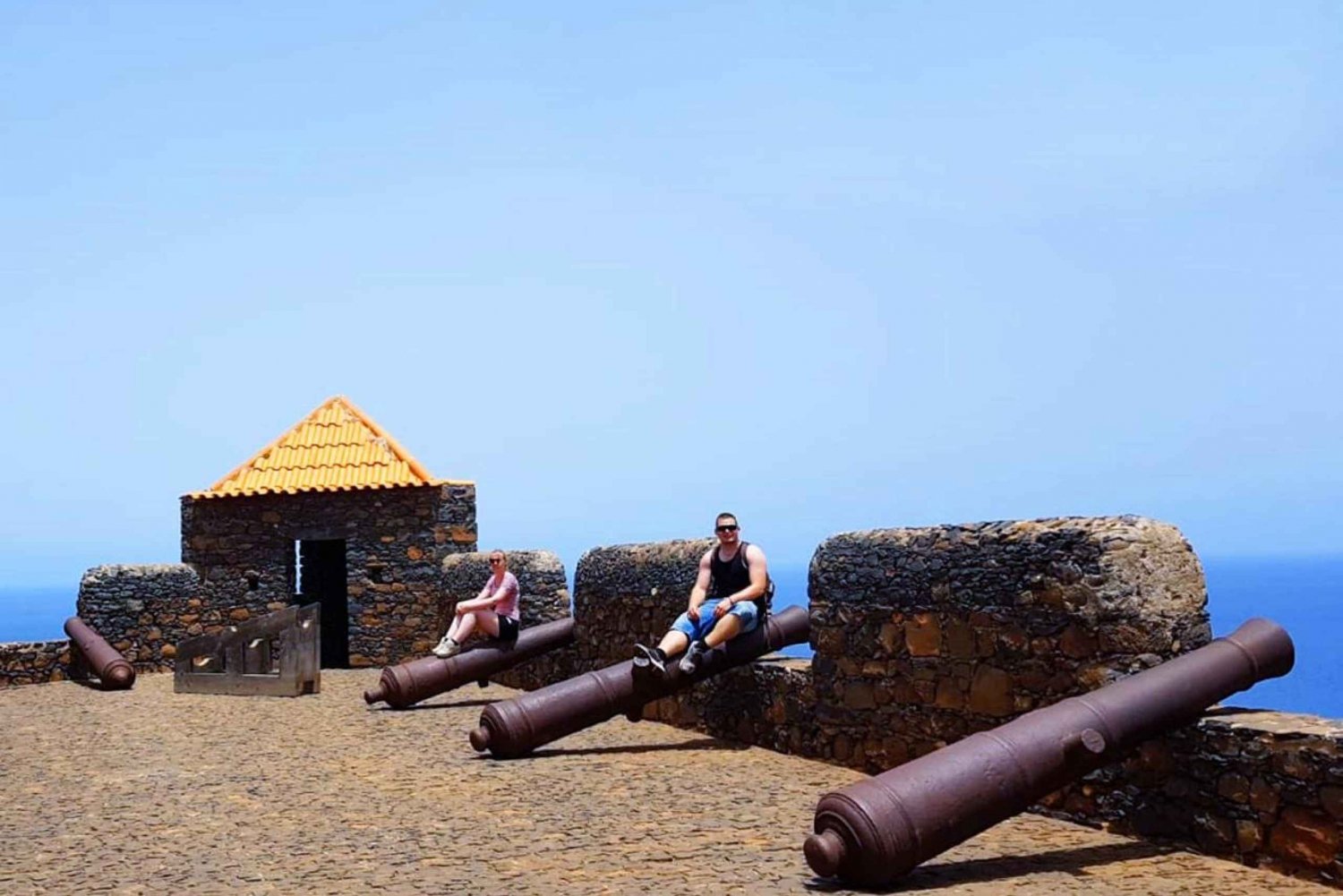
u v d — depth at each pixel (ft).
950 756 20.67
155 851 23.90
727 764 31.99
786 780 29.40
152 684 59.41
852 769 30.40
